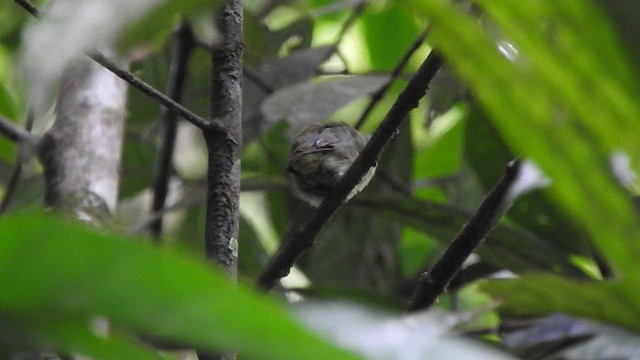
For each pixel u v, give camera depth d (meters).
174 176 10.24
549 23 3.93
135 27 4.72
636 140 4.01
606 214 4.16
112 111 9.78
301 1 10.46
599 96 3.96
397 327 4.01
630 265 4.34
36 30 4.39
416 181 10.29
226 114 9.48
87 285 3.34
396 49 10.39
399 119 9.55
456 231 9.94
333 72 10.14
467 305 10.04
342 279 10.16
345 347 3.46
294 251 9.62
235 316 3.24
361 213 10.16
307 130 10.01
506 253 9.84
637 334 6.62
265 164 10.24
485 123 10.03
